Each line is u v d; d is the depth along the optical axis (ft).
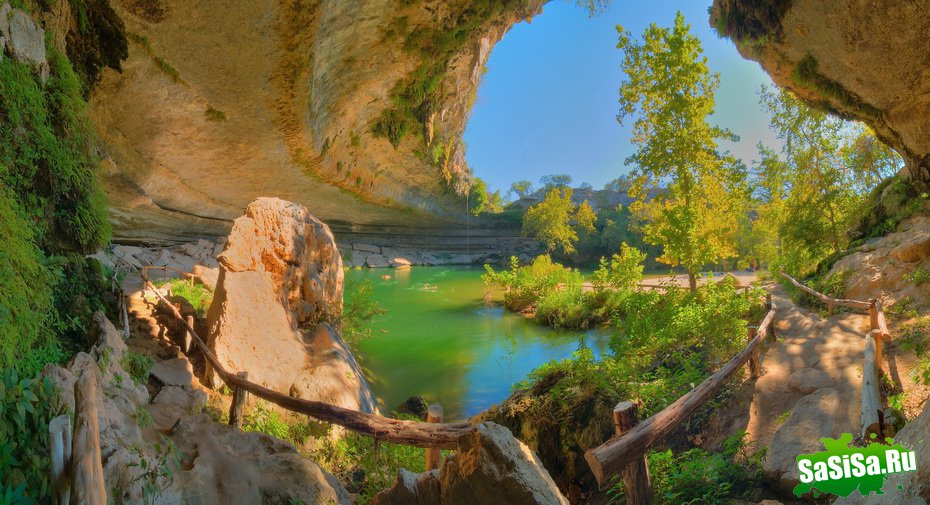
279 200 35.32
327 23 47.26
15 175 17.04
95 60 37.40
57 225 20.56
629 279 63.00
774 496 17.19
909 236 39.91
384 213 120.78
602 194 219.00
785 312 39.81
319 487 16.97
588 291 68.18
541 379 29.84
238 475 16.07
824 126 54.19
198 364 28.71
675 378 28.32
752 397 24.93
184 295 40.22
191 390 23.38
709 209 56.80
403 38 56.39
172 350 28.32
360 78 61.36
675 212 52.31
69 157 20.18
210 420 18.71
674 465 20.34
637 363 32.35
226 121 53.52
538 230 154.71
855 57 38.24
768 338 32.35
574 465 25.67
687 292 48.57
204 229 82.69
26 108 17.40
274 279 33.47
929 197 44.60
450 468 12.29
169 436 17.12
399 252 143.54
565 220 154.81
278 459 17.49
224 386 26.99
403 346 53.26
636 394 26.66
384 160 89.40
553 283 73.26
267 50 43.65
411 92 68.18
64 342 20.07
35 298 16.39
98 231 22.17
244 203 82.69
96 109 43.88
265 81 47.83
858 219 52.21
